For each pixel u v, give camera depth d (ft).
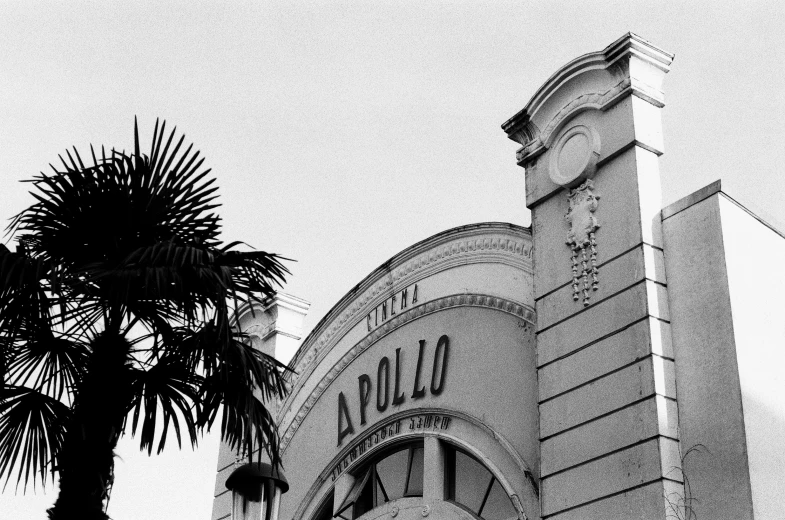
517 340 45.34
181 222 36.01
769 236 39.32
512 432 43.75
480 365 46.93
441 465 47.26
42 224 35.06
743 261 37.63
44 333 33.88
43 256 34.53
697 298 37.42
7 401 33.50
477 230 49.57
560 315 41.29
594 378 38.60
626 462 36.04
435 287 51.47
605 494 36.35
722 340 35.94
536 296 42.88
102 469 31.65
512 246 47.29
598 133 42.14
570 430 38.81
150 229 35.32
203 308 34.94
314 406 57.57
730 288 36.50
